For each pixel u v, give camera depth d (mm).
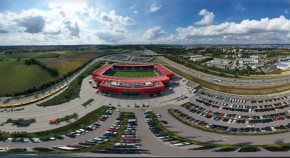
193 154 117062
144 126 156125
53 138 140000
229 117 168750
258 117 166625
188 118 167625
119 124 159750
